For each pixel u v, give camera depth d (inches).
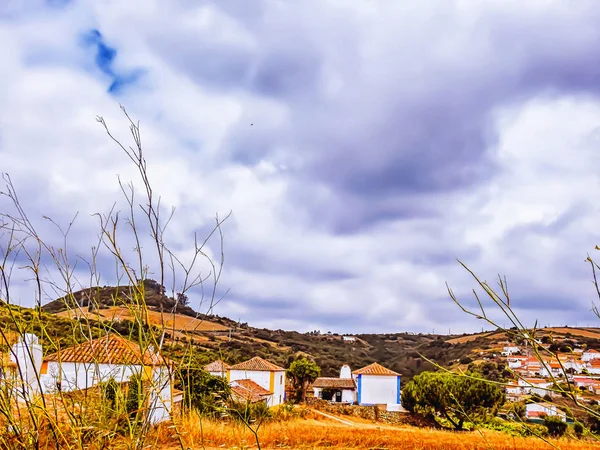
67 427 142.1
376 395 2121.1
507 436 748.0
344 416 1786.4
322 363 3184.1
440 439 735.7
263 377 1855.3
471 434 829.2
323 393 2357.3
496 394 1373.0
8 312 135.6
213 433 473.4
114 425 138.3
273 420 892.6
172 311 145.1
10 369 140.9
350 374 2549.2
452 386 1437.0
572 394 100.3
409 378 2174.0
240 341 2812.5
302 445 609.0
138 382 138.0
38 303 142.0
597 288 102.6
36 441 129.0
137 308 138.3
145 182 144.6
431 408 1635.1
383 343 4192.9
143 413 136.9
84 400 143.4
